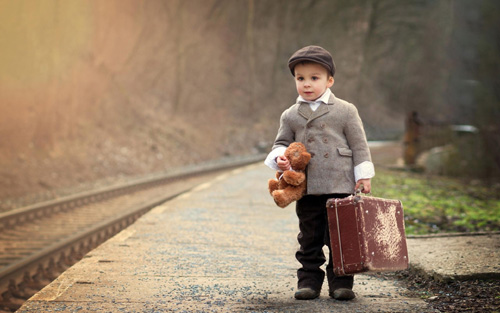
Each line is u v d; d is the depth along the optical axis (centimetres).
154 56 2392
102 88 1888
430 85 4400
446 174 1498
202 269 384
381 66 4372
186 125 2445
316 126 309
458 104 3744
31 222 842
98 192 1073
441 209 733
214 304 300
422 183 1093
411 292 329
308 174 305
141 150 1856
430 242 445
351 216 277
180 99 2556
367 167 301
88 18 1772
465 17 3506
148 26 2309
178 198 782
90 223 848
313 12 3459
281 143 321
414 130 1456
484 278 330
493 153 1532
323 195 310
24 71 1388
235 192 859
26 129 1362
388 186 993
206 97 2720
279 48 3309
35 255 574
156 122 2214
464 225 610
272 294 325
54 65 1513
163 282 347
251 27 3022
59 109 1533
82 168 1458
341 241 280
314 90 309
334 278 313
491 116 2266
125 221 845
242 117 2980
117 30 2061
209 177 1590
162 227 548
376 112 4153
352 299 311
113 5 2002
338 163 304
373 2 3903
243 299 312
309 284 314
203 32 2681
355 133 309
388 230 290
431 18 4169
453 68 3869
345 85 3850
